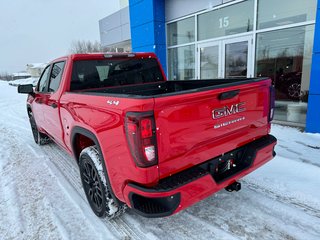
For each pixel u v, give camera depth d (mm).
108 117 2002
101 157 2273
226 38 7219
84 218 2633
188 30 8445
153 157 1748
